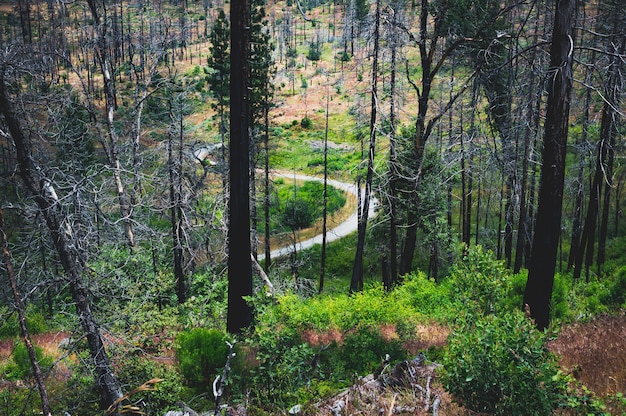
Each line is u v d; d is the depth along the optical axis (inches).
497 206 1321.4
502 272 347.6
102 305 410.9
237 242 490.6
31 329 764.6
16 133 344.2
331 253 1588.3
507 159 796.6
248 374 374.3
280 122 2952.8
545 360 214.2
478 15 674.8
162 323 438.3
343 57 3838.6
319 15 5388.8
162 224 995.3
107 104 801.6
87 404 400.5
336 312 463.8
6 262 288.5
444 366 238.2
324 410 276.8
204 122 1993.1
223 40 1422.2
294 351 351.6
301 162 2368.4
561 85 382.3
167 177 851.4
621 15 596.7
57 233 358.9
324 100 3255.4
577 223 1032.2
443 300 621.3
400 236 1151.0
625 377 256.4
